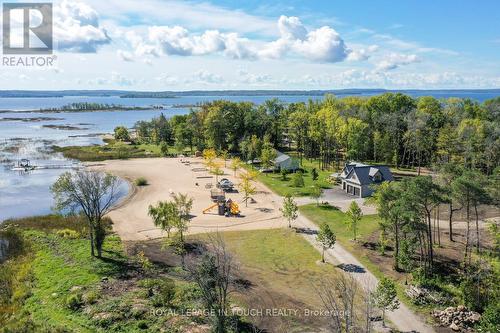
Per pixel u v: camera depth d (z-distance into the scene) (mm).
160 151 138250
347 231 58438
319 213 67500
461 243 52375
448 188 45375
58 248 51500
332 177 91875
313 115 117812
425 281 40406
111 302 36969
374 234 56812
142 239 55562
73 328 32594
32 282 42031
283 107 161375
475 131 93438
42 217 64500
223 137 133250
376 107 133250
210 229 60094
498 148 84688
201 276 32719
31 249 51188
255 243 53969
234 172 103250
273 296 39062
